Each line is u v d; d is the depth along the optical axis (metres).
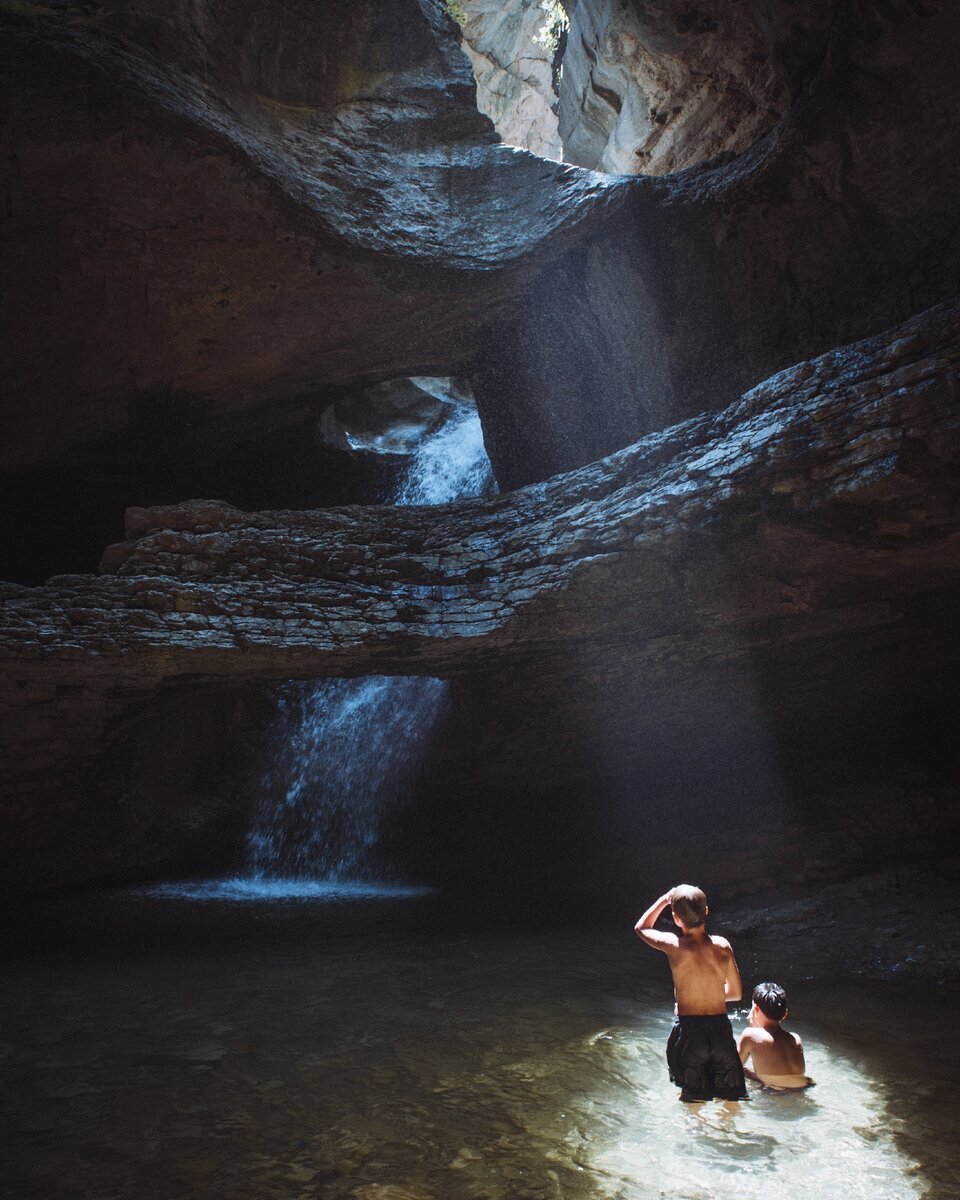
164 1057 6.17
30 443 14.94
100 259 12.62
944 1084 5.57
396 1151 4.64
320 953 9.53
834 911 10.29
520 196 14.59
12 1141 4.78
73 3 11.53
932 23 10.59
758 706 12.92
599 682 12.73
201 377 14.87
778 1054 5.56
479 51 22.45
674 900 5.62
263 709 15.02
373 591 11.91
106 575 11.80
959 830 11.35
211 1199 4.13
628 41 15.65
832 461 9.09
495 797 14.73
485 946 9.87
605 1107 5.23
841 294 12.79
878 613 10.98
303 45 13.96
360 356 15.67
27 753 11.75
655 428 14.45
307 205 13.14
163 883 14.03
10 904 12.32
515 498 12.55
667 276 13.84
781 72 13.02
